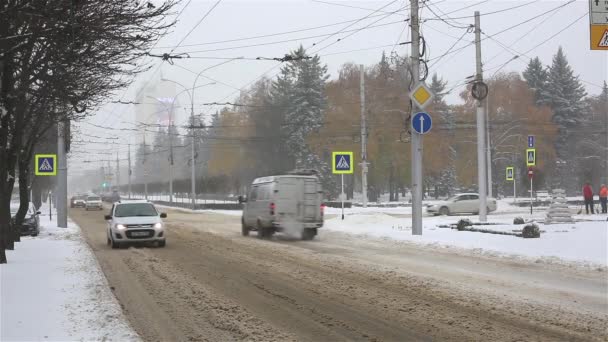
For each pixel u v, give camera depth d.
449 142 69.62
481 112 26.16
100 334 7.11
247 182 70.94
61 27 7.87
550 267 12.88
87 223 34.88
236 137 70.00
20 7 7.37
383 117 58.84
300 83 64.50
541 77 77.19
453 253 16.03
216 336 7.20
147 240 18.89
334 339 7.00
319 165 63.41
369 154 58.56
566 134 74.38
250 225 23.83
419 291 10.09
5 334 7.01
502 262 13.92
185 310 8.78
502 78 68.81
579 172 74.31
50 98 10.35
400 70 48.50
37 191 50.88
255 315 8.38
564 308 8.51
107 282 11.50
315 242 20.61
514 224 23.89
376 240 20.73
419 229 20.70
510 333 7.13
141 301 9.53
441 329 7.39
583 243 15.73
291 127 64.94
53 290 10.09
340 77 64.12
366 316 8.21
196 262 14.80
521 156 65.88
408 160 60.66
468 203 40.78
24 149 19.12
